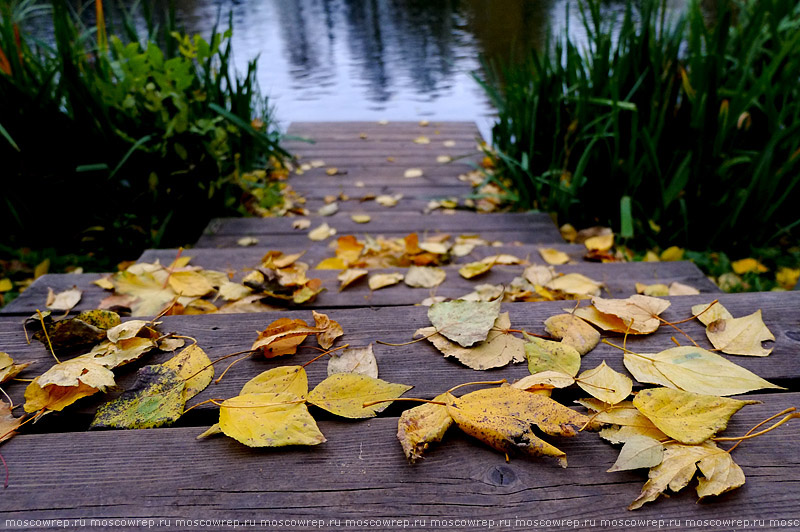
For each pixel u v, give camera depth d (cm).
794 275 93
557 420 44
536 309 58
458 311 56
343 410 46
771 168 101
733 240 105
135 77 104
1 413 46
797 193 104
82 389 48
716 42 99
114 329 53
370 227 120
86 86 101
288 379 49
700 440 43
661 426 44
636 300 57
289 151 188
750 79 104
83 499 41
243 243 112
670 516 40
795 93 103
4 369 50
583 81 119
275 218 123
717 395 47
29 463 43
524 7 517
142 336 54
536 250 95
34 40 114
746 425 45
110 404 47
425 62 360
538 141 140
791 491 41
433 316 55
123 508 41
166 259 85
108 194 109
